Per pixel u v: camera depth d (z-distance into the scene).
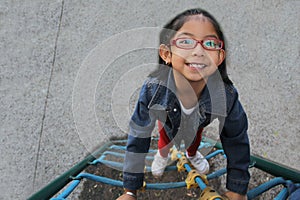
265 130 3.54
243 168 1.81
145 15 3.94
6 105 3.79
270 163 2.21
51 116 3.73
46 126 3.71
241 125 1.74
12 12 4.08
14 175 3.63
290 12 3.84
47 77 3.85
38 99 3.79
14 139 3.71
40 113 3.75
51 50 3.93
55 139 3.68
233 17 3.87
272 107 3.59
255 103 3.62
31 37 3.99
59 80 3.83
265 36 3.79
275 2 3.88
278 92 3.63
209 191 1.65
